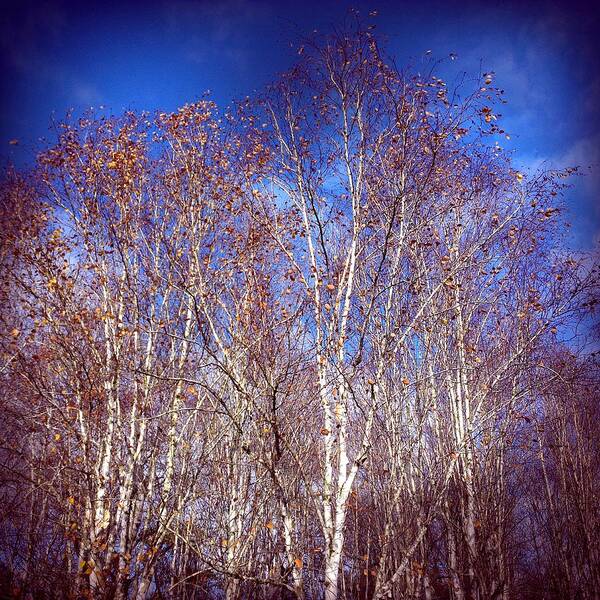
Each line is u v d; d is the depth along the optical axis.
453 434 10.99
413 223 9.97
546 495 13.49
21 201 10.02
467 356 11.79
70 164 10.16
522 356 11.82
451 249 11.10
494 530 10.46
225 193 10.10
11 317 10.06
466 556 10.30
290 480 9.30
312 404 9.48
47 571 9.39
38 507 10.67
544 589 12.48
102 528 8.51
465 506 10.48
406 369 11.17
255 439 8.80
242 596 9.82
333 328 8.13
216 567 8.60
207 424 10.41
